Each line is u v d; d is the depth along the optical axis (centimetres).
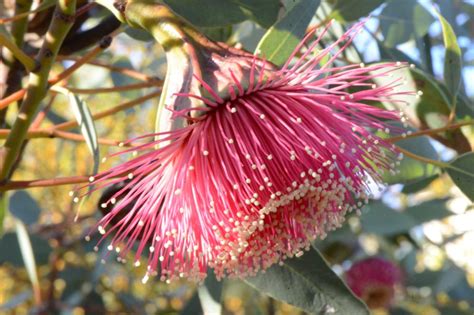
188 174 20
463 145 25
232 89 19
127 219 20
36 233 34
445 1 30
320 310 25
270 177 20
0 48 24
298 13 21
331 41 26
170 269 21
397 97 25
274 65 20
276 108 20
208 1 22
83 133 22
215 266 21
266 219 21
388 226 33
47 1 21
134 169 21
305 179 20
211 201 20
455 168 24
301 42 20
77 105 22
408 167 26
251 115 20
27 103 21
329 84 21
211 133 20
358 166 21
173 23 20
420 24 29
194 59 19
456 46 24
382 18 29
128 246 21
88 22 31
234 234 20
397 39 28
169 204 20
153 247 20
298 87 20
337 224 21
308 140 20
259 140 20
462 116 26
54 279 34
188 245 20
